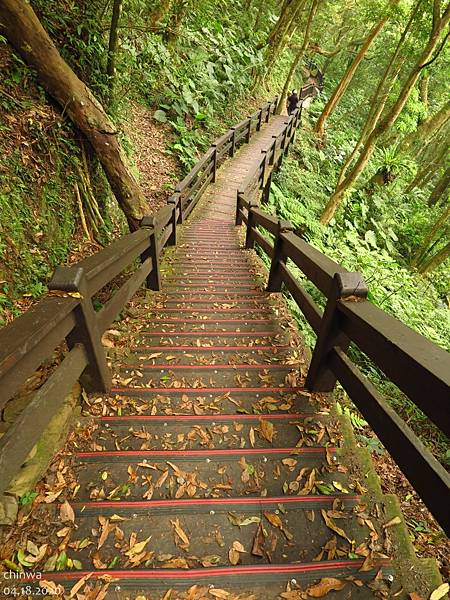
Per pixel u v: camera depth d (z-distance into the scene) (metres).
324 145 14.98
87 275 1.76
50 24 3.83
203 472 1.82
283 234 3.29
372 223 11.17
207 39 10.91
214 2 9.96
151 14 7.57
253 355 2.94
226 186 8.73
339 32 18.86
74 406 2.14
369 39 9.86
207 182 8.30
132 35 6.34
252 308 3.81
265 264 5.65
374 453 2.87
